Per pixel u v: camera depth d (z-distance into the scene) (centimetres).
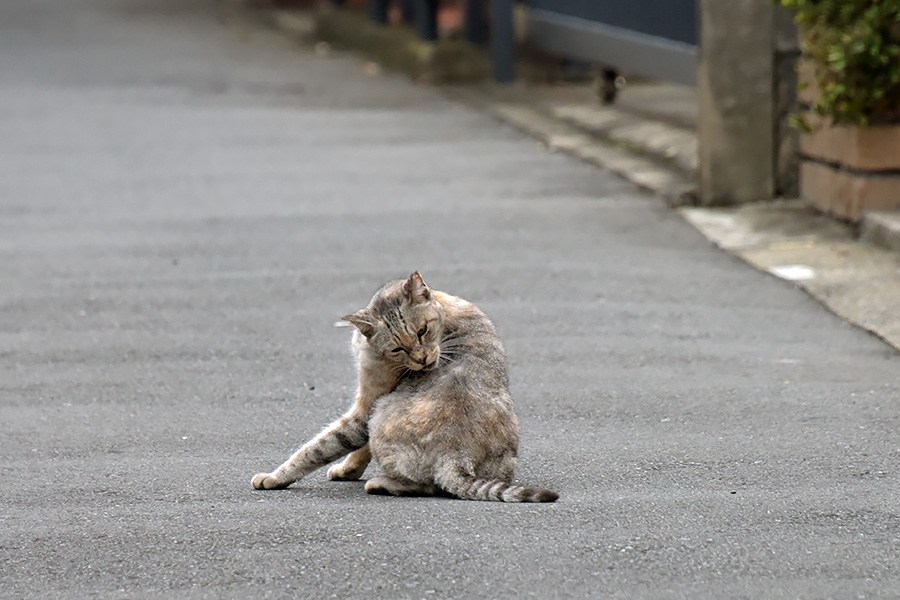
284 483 841
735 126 1664
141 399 1056
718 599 650
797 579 671
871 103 1431
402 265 1466
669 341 1170
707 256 1463
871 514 761
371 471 895
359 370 839
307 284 1401
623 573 681
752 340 1166
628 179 1878
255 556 716
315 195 1856
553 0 2684
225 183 1961
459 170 2005
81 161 2162
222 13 4759
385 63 3275
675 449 902
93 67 3334
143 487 850
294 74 3155
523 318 1255
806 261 1393
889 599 646
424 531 740
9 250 1583
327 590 671
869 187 1463
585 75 2906
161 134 2394
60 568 714
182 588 682
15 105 2761
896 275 1302
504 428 816
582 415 989
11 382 1105
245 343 1205
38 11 4953
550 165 2025
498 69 2872
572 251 1502
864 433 921
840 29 1430
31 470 893
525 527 744
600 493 811
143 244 1597
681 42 2019
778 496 797
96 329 1259
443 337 843
